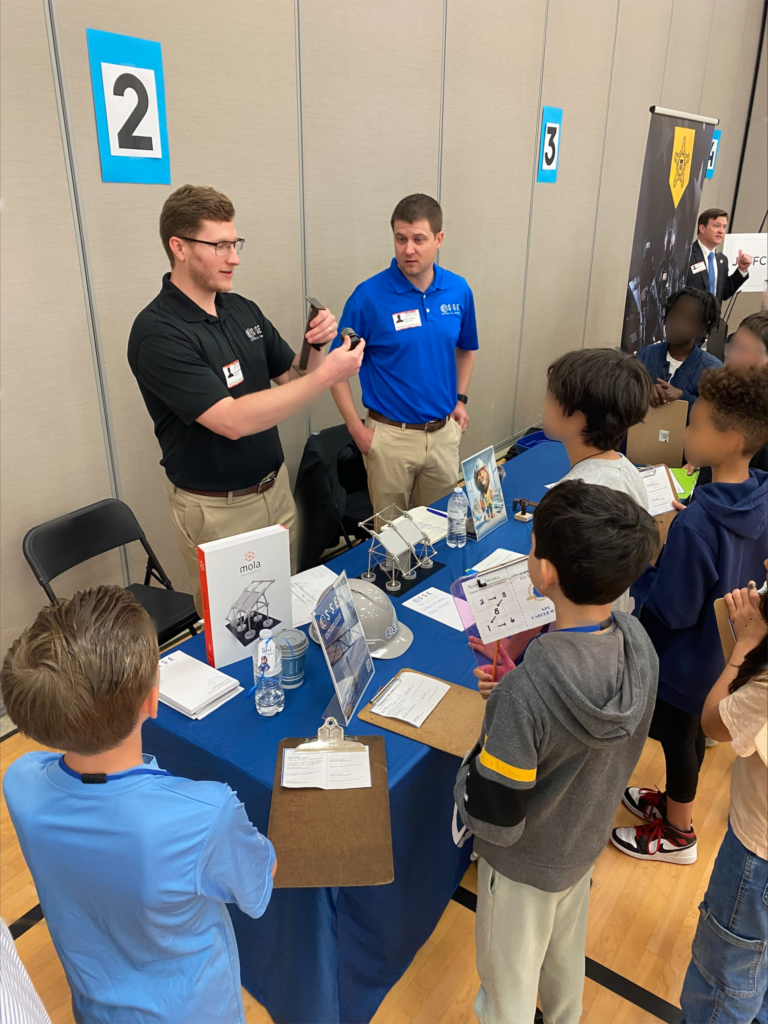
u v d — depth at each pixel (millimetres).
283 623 1733
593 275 5855
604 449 1512
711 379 1572
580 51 4719
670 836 1914
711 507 1513
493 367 4859
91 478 2572
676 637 1669
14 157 2102
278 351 2365
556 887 1093
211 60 2551
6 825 2031
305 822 1207
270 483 2307
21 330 2244
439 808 1488
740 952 1208
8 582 2398
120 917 843
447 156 3861
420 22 3414
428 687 1558
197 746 1388
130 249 2482
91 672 760
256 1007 1534
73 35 2148
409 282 2750
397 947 1505
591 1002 1563
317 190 3156
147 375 1964
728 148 7527
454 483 3086
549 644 965
